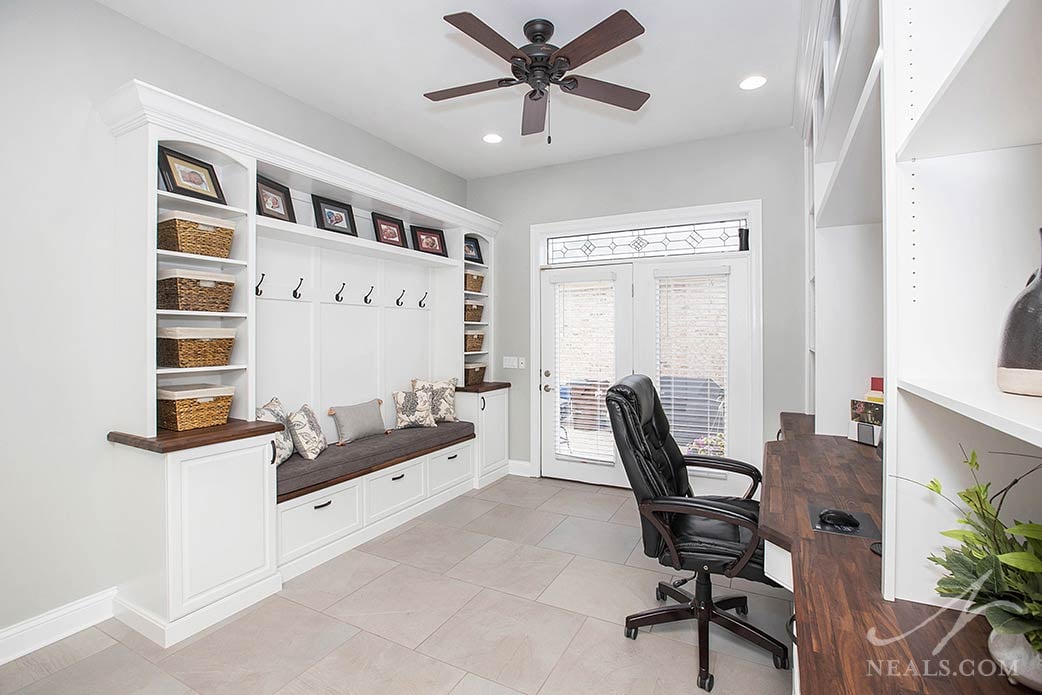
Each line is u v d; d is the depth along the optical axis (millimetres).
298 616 2367
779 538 1282
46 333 2189
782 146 3779
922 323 939
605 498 4090
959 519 896
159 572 2188
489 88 2424
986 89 712
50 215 2195
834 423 2539
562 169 4566
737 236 4012
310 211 3441
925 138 868
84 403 2301
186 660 2053
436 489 3885
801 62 2752
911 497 949
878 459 2033
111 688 1896
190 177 2459
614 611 2414
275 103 3184
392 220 4023
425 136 3936
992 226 910
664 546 2023
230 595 2383
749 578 1895
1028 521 889
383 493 3373
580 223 4480
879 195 1883
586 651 2113
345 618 2354
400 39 2662
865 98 1149
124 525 2324
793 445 2293
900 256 946
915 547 948
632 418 2070
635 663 2039
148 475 2217
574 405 4559
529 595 2561
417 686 1903
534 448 4719
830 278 2514
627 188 4297
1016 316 774
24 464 2137
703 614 2033
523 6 2389
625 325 4336
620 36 2002
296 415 3086
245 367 2621
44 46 2188
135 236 2291
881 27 979
